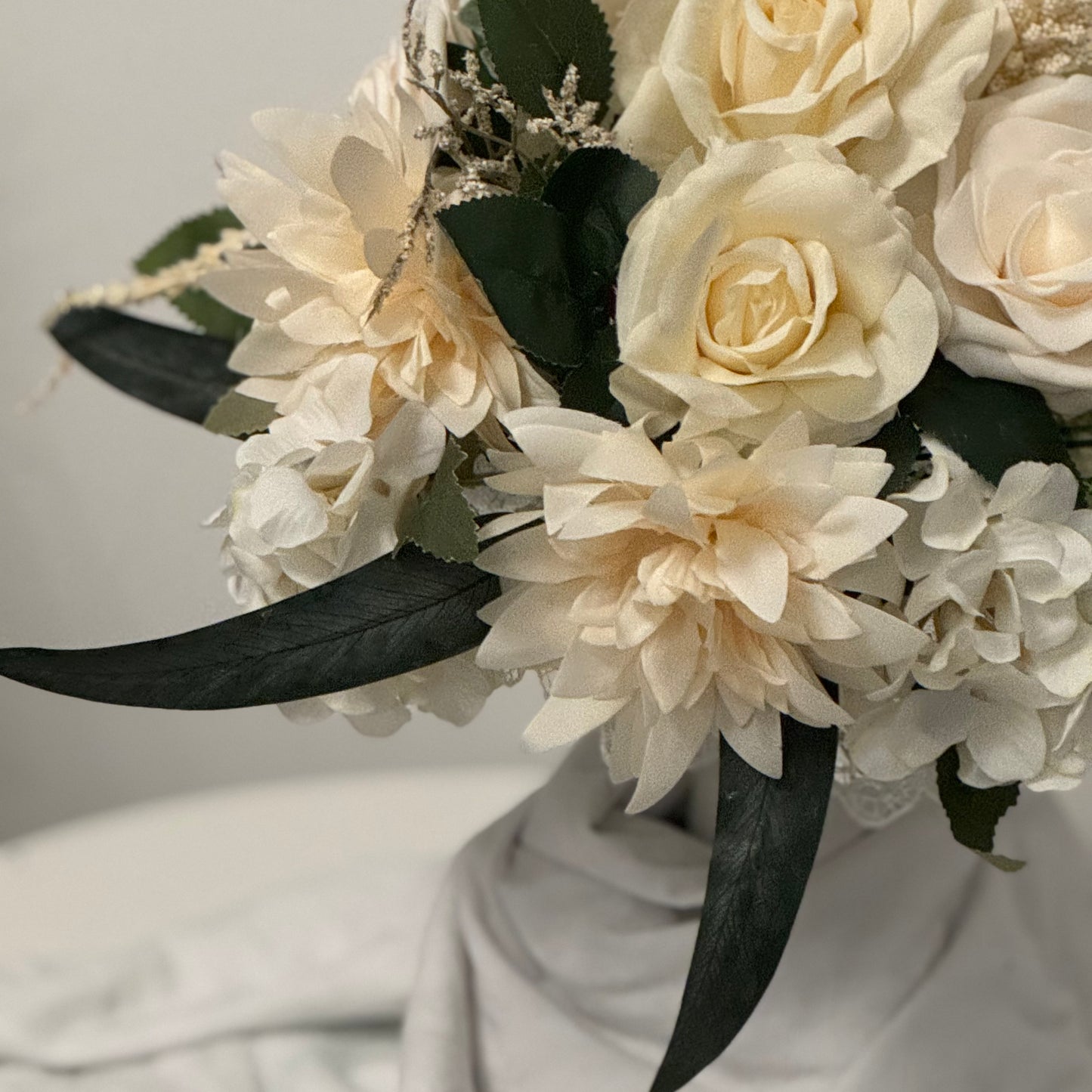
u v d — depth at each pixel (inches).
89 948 37.3
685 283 22.2
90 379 52.0
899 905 30.1
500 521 23.2
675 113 23.9
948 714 23.9
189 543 39.9
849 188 22.2
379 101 25.2
